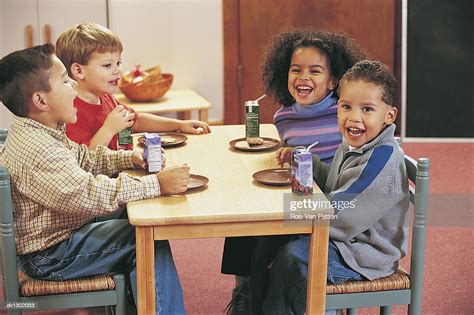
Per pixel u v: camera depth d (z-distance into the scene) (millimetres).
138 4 4746
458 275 3424
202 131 3078
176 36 4848
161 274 2332
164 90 4105
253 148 2801
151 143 2553
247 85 4930
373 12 4879
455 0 4762
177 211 2203
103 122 2963
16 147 2354
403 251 2443
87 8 4613
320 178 2684
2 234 2311
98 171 2646
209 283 3400
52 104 2408
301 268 2383
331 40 2758
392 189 2377
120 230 2416
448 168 4668
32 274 2375
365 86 2381
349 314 2611
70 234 2404
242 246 2977
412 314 2441
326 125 2818
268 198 2299
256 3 4812
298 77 2779
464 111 4906
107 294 2377
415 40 4832
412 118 4945
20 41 4508
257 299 2732
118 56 2957
